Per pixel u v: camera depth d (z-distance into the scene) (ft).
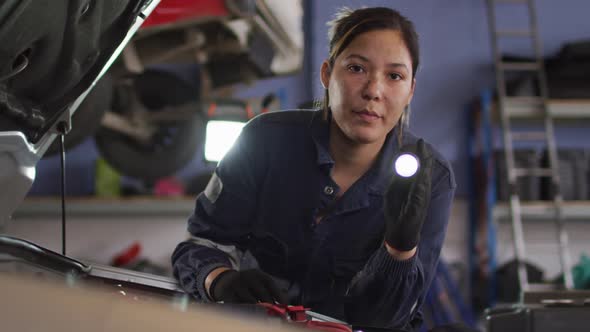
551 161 15.30
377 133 3.73
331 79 3.86
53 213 14.55
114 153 13.89
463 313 14.32
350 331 2.61
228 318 1.19
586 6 16.93
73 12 2.83
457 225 16.24
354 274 4.27
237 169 4.27
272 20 12.23
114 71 10.82
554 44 16.88
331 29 3.96
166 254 15.61
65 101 3.25
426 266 4.01
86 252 15.49
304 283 4.36
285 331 1.26
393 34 3.70
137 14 3.36
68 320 0.99
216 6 10.03
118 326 1.01
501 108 15.42
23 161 2.64
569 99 15.65
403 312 3.72
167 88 13.84
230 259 4.30
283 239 4.30
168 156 14.14
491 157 15.55
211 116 11.51
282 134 4.25
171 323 1.07
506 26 16.79
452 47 16.70
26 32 2.66
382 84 3.67
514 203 14.88
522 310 2.95
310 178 4.15
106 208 14.40
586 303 3.04
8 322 0.96
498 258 16.22
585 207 15.12
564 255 14.94
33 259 2.46
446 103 16.61
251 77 13.80
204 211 4.39
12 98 2.92
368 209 4.12
